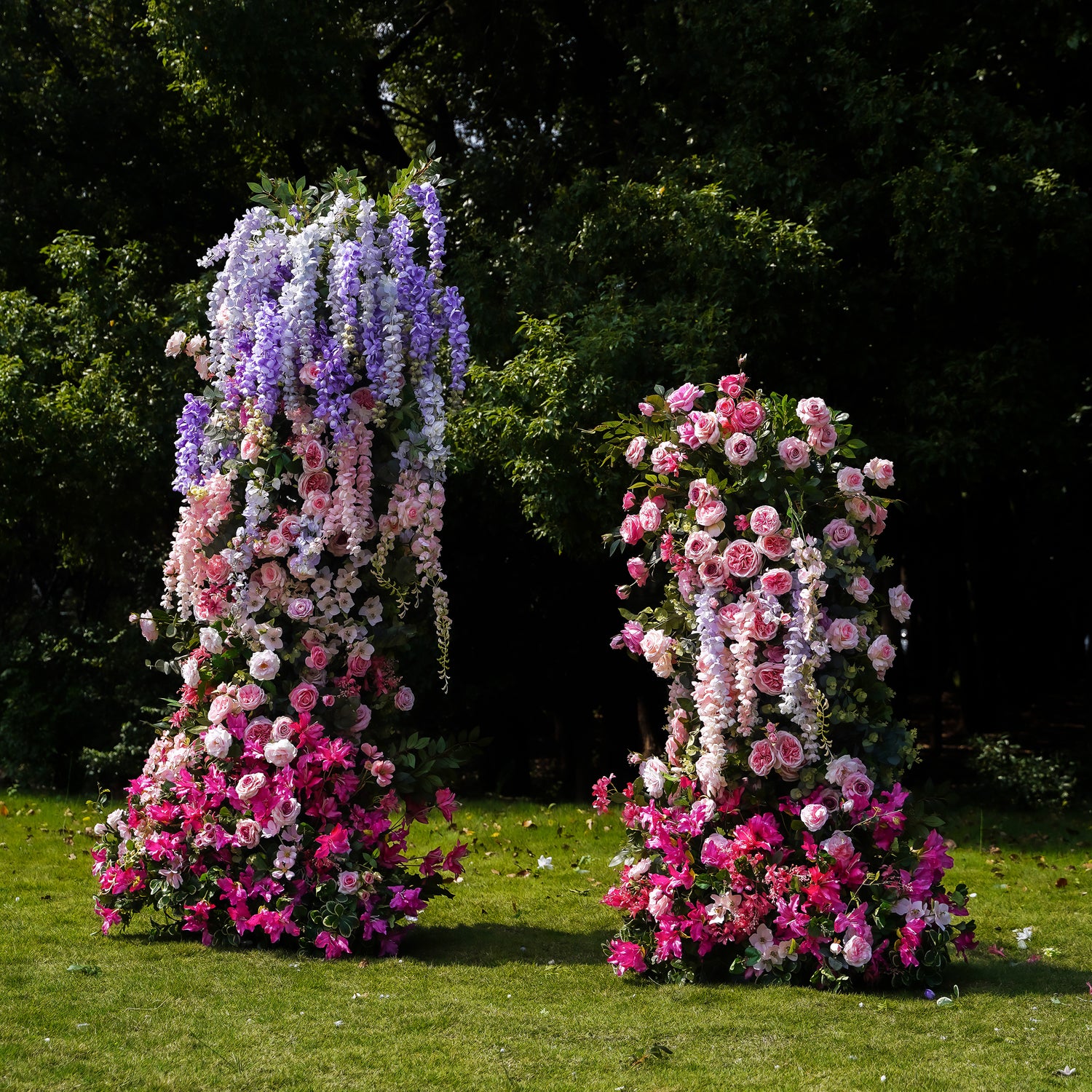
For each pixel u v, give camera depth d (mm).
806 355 8758
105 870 4941
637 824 4715
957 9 8883
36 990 4012
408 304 4719
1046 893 6113
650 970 4395
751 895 4273
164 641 10734
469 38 12219
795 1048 3541
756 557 4355
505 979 4305
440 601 4855
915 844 4414
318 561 4777
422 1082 3230
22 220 11477
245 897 4613
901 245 8188
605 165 11422
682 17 10289
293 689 4750
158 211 11969
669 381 7996
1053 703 16625
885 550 11789
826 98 8945
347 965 4418
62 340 10438
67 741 10633
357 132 12875
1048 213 7953
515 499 10062
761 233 7887
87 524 10367
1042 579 14711
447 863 4926
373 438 4824
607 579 11250
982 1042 3600
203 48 9453
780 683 4309
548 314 8523
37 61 12211
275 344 4613
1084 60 8906
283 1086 3184
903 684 12062
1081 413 8602
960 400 8305
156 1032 3596
